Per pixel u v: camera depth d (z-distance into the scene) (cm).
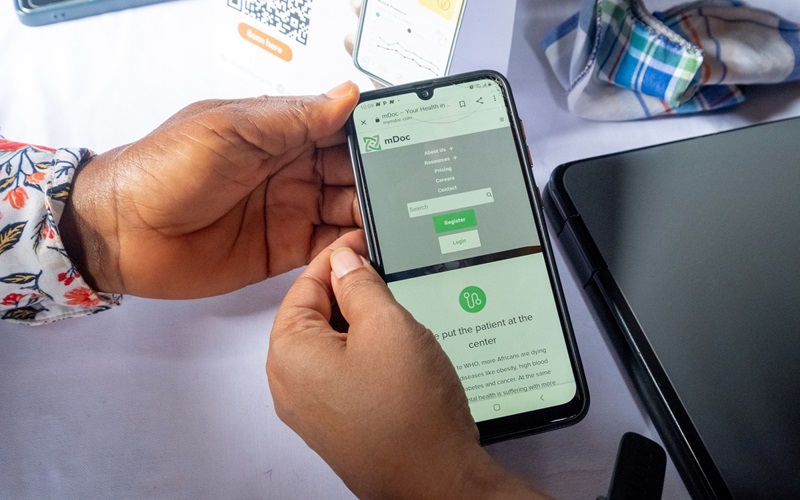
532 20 60
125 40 59
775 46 53
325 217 52
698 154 50
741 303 45
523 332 44
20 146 46
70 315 48
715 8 55
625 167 50
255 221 49
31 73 58
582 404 42
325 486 43
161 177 42
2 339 48
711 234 47
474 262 45
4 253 42
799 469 40
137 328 48
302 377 36
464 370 43
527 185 46
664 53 51
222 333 48
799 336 43
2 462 44
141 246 45
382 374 34
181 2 60
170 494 43
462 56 52
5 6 60
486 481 33
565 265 51
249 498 43
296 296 41
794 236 47
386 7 49
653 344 44
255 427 45
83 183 43
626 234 47
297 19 52
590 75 52
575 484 43
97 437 45
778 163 49
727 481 40
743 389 42
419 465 33
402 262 45
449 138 47
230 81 57
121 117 56
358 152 46
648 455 35
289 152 47
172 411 45
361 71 52
